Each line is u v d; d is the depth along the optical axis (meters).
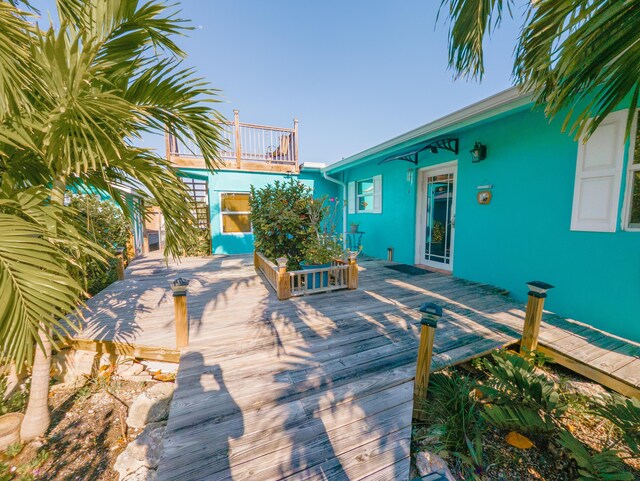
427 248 5.95
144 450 1.78
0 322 1.26
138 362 2.79
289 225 4.46
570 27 1.25
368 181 7.64
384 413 1.84
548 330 2.96
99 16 1.79
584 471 1.44
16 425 1.97
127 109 1.67
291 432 1.67
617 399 1.84
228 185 7.80
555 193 3.42
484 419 1.84
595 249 3.05
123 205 2.39
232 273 5.74
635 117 2.72
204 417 1.73
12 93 1.45
